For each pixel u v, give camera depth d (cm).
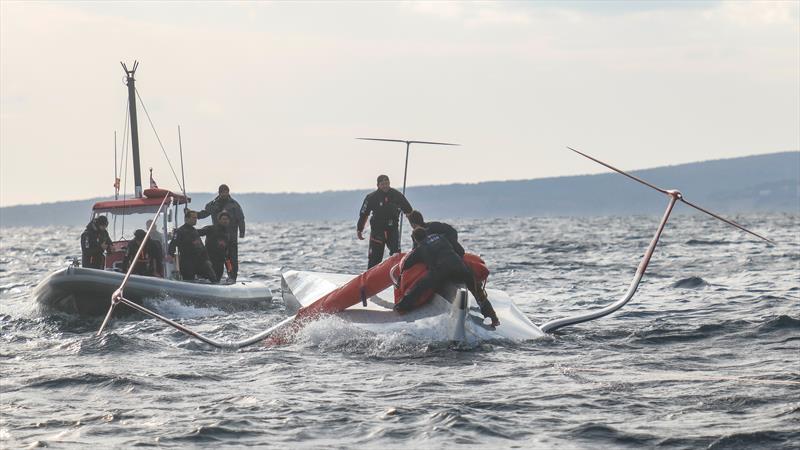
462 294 3844
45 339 4384
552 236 18638
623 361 3603
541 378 3256
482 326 4091
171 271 5688
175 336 4394
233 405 2850
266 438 2494
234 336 4516
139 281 5125
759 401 2836
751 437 2444
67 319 5103
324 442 2462
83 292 5031
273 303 6141
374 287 4200
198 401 2919
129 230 5750
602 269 8838
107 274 5050
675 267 8806
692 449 2377
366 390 3077
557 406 2825
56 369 3478
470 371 3394
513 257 11000
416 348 3838
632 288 4659
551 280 7700
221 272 5934
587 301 6019
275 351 3872
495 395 2981
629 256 10825
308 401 2908
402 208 5447
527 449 2400
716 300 5712
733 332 4297
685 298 5906
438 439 2481
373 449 2403
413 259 4059
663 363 3553
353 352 3816
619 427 2578
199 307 5366
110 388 3111
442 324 3922
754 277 7388
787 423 2570
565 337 4216
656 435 2495
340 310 4244
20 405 2866
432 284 4019
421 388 3097
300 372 3403
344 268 9850
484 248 13375
